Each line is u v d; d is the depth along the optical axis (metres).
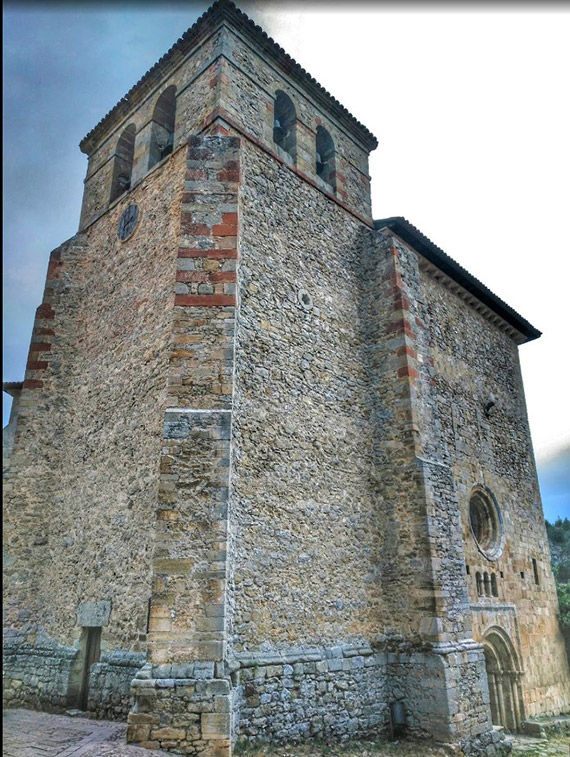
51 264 13.88
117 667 8.76
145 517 9.40
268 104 13.09
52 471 12.12
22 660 10.59
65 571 10.87
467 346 16.11
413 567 10.65
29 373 12.70
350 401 11.81
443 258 15.02
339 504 10.73
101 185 14.94
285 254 11.65
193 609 7.63
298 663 8.96
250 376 10.00
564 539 40.03
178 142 12.66
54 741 7.37
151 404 10.16
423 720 9.69
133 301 11.77
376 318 12.84
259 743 7.98
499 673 13.18
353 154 15.31
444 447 12.26
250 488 9.37
